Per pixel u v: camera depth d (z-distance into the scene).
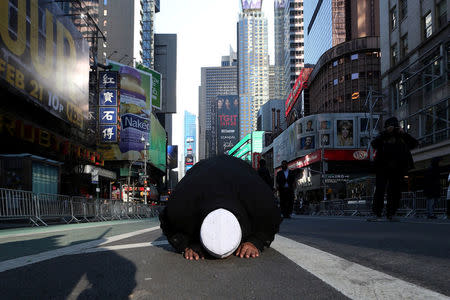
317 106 73.94
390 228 5.74
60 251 3.63
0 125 18.33
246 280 2.03
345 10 82.88
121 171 57.12
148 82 64.31
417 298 1.58
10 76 17.70
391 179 7.70
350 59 64.94
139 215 24.61
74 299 1.69
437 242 3.61
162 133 82.38
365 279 2.00
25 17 19.31
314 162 55.66
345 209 20.28
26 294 1.83
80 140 31.58
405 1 28.09
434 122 23.48
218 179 2.74
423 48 25.33
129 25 80.94
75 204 13.31
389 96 30.48
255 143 132.25
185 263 2.61
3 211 9.20
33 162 15.92
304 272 2.23
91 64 41.69
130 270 2.40
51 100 22.16
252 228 2.80
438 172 10.98
